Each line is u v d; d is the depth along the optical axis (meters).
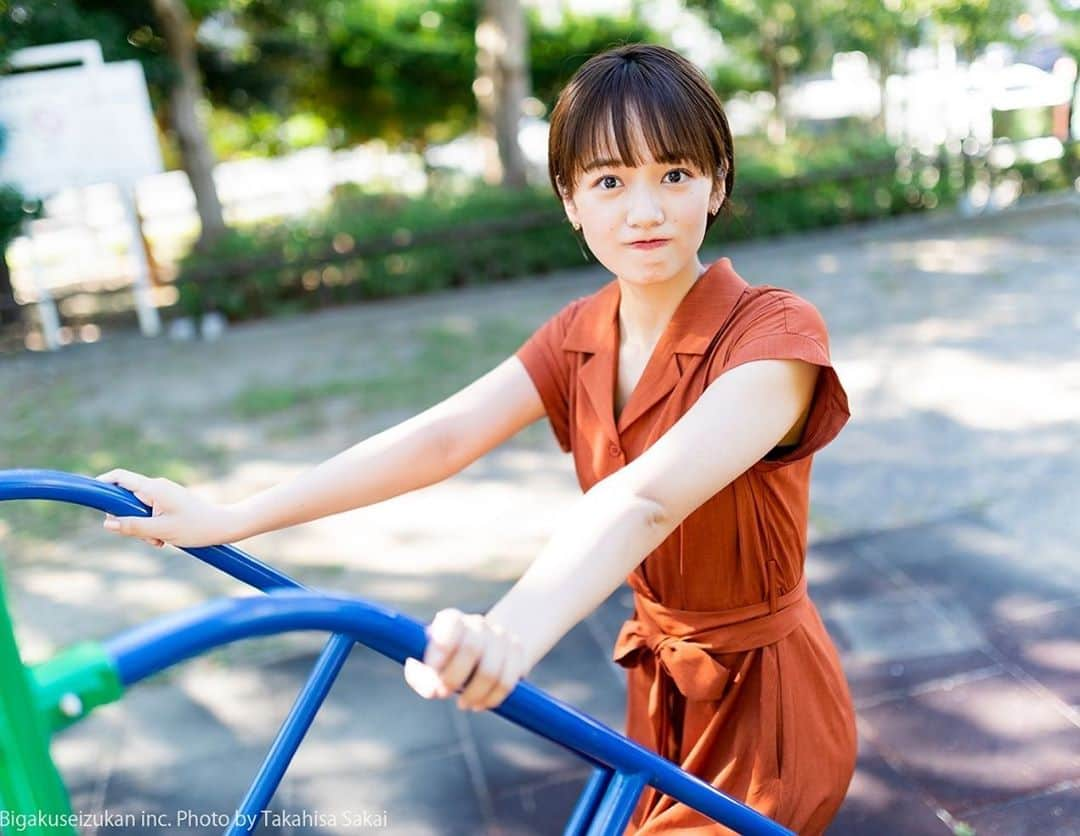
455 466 1.32
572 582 0.87
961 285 7.06
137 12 9.18
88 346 8.04
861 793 2.26
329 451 5.13
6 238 7.87
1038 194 9.80
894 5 10.34
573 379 1.34
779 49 13.62
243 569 1.21
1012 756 2.32
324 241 8.50
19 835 0.68
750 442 1.03
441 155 17.22
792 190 9.38
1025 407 4.60
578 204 1.16
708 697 1.28
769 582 1.26
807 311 1.12
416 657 0.82
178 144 9.62
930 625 2.88
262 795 1.21
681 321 1.19
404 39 13.96
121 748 2.71
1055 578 3.05
